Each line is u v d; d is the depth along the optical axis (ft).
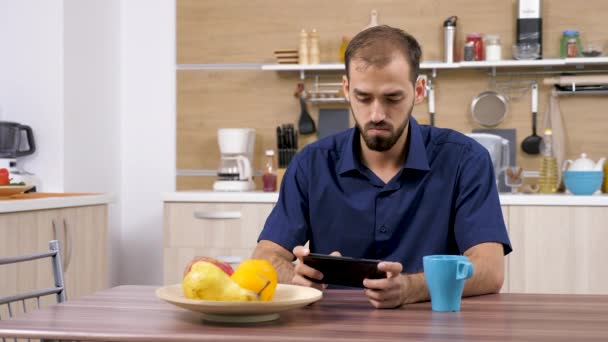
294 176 6.40
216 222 11.62
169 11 13.69
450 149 6.23
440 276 4.49
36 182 11.82
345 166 6.21
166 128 13.74
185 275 4.31
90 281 10.49
